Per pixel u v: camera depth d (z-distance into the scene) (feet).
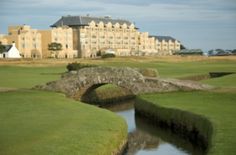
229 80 278.46
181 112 152.35
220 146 98.27
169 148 133.28
